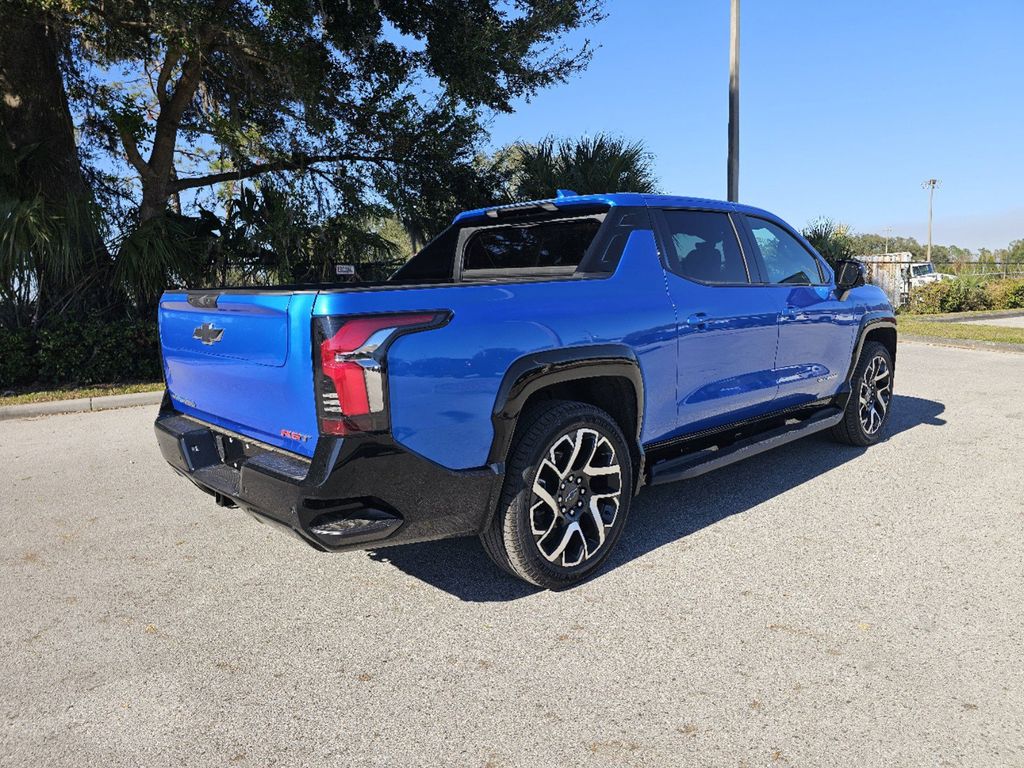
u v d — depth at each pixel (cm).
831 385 517
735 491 468
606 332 342
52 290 975
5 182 998
